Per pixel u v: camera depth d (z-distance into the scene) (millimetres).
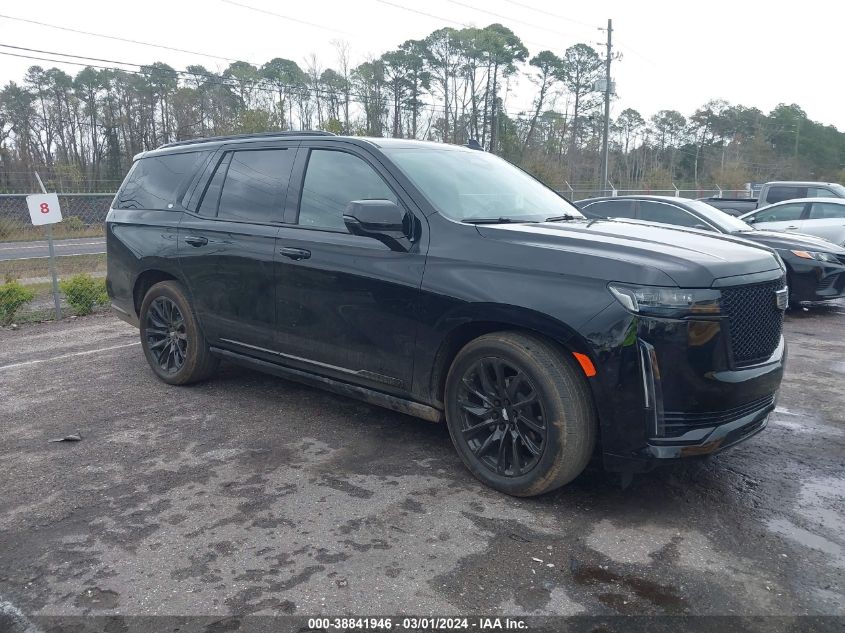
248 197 4758
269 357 4652
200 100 48688
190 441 4336
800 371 6078
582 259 3232
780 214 13469
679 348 3061
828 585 2762
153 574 2850
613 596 2688
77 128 52781
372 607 2615
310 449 4191
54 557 2986
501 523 3258
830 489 3662
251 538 3129
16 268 15227
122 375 5914
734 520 3307
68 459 4066
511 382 3428
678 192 32594
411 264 3738
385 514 3348
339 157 4301
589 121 58750
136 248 5523
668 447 3121
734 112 72812
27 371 6164
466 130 53438
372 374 4016
